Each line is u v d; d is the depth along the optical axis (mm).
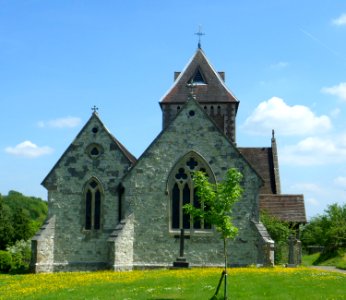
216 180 40875
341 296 23703
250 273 31891
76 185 43312
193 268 38312
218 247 40281
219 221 25047
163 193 41312
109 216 42688
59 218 42906
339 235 75812
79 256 42312
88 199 43250
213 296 23969
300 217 48500
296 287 26234
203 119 41844
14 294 26656
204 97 57656
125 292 25812
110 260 38938
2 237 73500
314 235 93875
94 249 42375
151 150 41906
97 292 26156
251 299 23344
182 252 38062
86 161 43562
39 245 41188
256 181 40531
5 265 49500
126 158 43312
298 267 38781
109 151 43531
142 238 40844
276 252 46500
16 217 76750
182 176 41500
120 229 39781
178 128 41906
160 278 30469
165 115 57938
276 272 32406
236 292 25016
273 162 56281
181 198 41219
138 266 40406
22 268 50688
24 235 75312
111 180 43125
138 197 41406
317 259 75188
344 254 72188
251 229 39938
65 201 43156
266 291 25234
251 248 39812
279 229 46594
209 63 60281
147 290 26047
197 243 40500
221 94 57812
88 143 43750
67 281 31234
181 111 42062
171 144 41781
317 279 28984
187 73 59719
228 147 41250
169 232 40781
